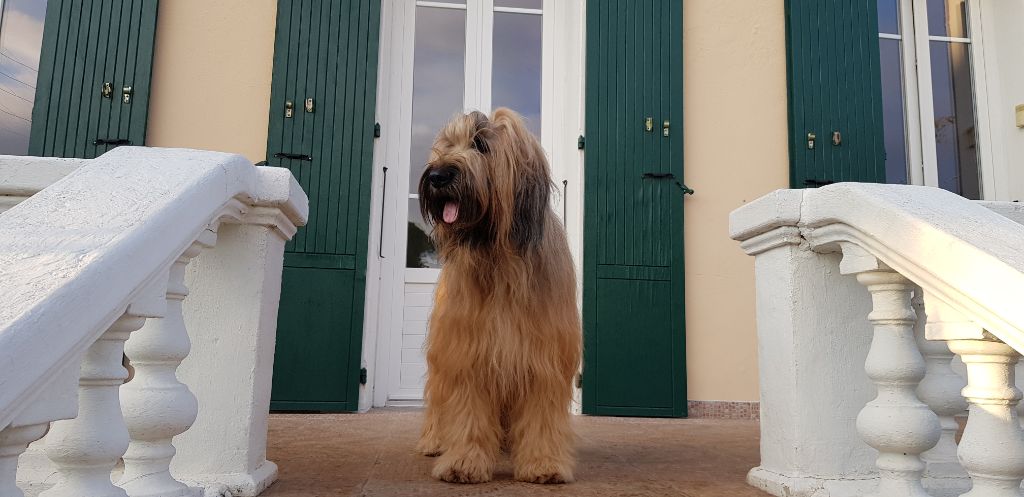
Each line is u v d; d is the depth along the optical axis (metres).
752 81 5.21
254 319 2.17
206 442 2.11
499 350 2.40
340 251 4.72
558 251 2.61
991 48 5.70
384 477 2.47
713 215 5.05
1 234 1.29
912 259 1.71
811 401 2.22
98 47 4.72
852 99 5.16
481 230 2.45
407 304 5.08
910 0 5.73
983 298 1.49
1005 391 1.62
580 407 4.77
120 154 1.78
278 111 4.82
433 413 2.94
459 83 5.30
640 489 2.35
